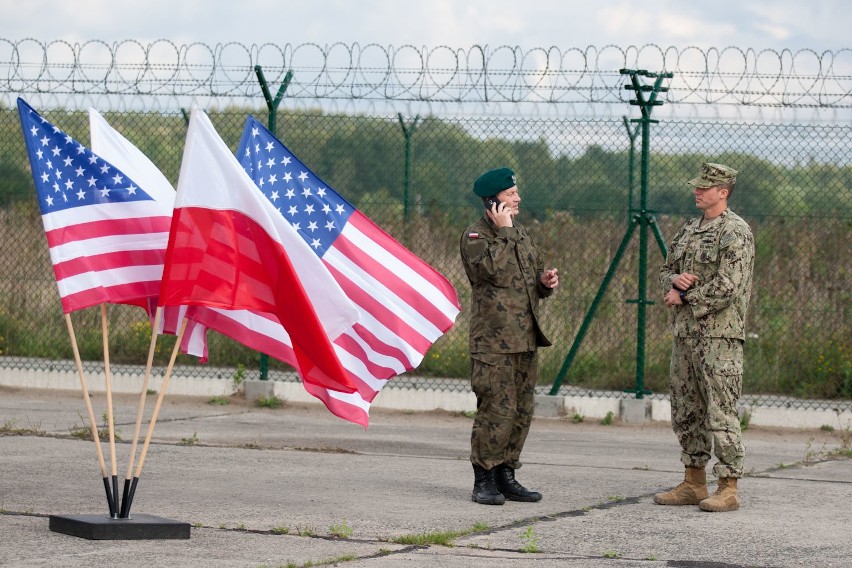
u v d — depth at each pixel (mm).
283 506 7309
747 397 13211
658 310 13547
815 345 13406
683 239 7633
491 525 6867
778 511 7434
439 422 12086
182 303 6141
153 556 5809
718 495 7445
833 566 5922
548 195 13570
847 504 7699
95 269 6352
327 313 6367
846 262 13305
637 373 12234
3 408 12172
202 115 6129
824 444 10578
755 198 13367
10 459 8898
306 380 6328
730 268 7371
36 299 15258
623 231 13555
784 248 13445
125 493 6418
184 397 13172
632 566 5855
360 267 7965
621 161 13406
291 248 6285
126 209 6422
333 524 6781
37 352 15133
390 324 7906
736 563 5953
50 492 7562
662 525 6930
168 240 6184
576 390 13258
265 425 11398
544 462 9500
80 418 11453
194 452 9555
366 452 9875
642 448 10500
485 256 7523
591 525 6906
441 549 6184
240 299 6168
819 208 13258
